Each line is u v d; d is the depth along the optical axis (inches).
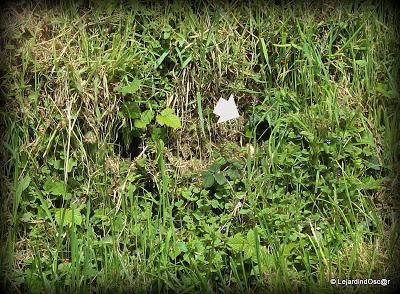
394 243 161.6
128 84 165.2
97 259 154.9
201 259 152.7
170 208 160.1
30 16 168.6
